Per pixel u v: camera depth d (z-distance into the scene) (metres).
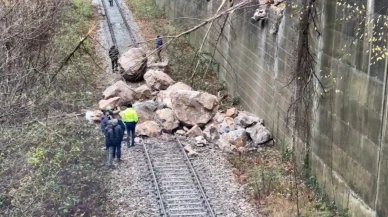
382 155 12.48
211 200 15.78
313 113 16.78
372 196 13.04
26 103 19.84
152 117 22.83
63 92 24.11
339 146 14.98
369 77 13.08
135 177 17.23
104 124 18.55
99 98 25.44
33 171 16.81
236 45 25.91
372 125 12.97
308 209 15.01
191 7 35.75
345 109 14.54
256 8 22.50
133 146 19.91
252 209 15.35
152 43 35.19
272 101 20.73
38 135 19.09
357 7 13.65
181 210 15.11
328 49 15.54
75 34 33.66
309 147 17.17
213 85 27.94
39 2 21.48
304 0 15.70
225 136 20.47
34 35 20.38
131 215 14.77
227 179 17.41
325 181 15.98
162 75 27.27
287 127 18.94
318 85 16.31
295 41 17.55
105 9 45.59
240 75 25.34
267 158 19.28
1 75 18.52
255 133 20.72
